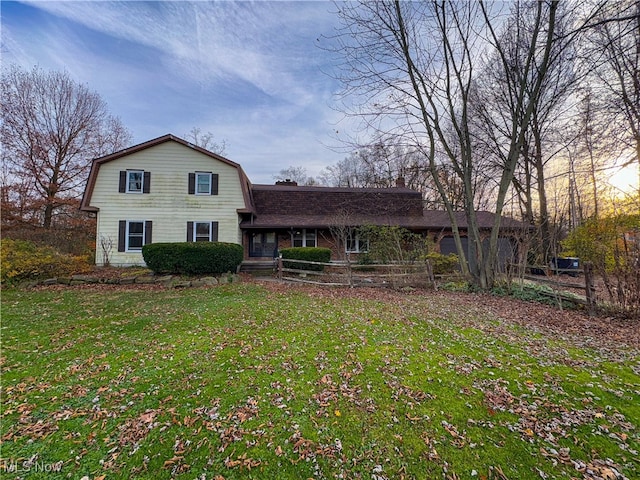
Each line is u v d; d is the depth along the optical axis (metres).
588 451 2.33
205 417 2.83
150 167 13.80
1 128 17.94
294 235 15.44
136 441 2.51
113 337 4.99
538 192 15.36
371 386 3.37
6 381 3.53
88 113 21.11
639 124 10.16
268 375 3.65
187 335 5.08
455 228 10.50
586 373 3.62
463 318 6.15
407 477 2.13
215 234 14.15
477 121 15.07
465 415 2.81
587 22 7.45
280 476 2.16
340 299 8.12
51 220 20.02
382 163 16.59
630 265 6.09
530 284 9.04
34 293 8.65
